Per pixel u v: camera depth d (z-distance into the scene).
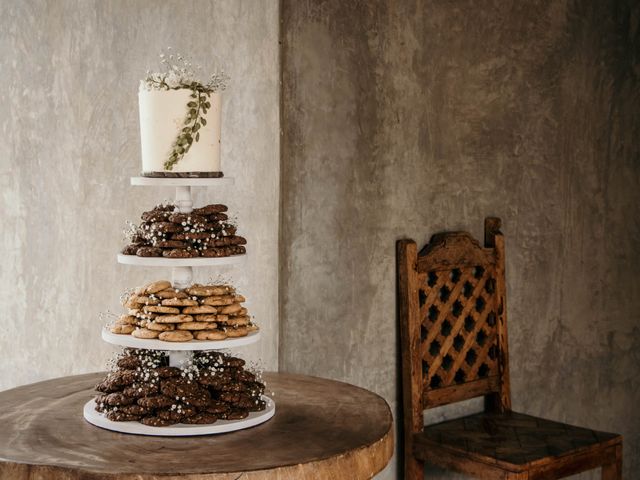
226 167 2.67
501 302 3.30
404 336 2.99
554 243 3.61
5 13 2.85
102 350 2.79
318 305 2.82
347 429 1.98
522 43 3.44
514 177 3.44
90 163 2.78
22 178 2.86
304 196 2.77
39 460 1.71
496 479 2.68
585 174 3.72
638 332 3.95
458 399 3.15
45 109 2.82
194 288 2.06
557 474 2.73
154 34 2.71
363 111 2.91
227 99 2.66
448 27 3.17
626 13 3.86
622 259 3.90
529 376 3.55
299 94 2.73
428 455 2.90
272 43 2.65
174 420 1.95
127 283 2.77
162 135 1.99
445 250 3.10
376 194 2.97
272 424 2.02
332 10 2.80
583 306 3.74
